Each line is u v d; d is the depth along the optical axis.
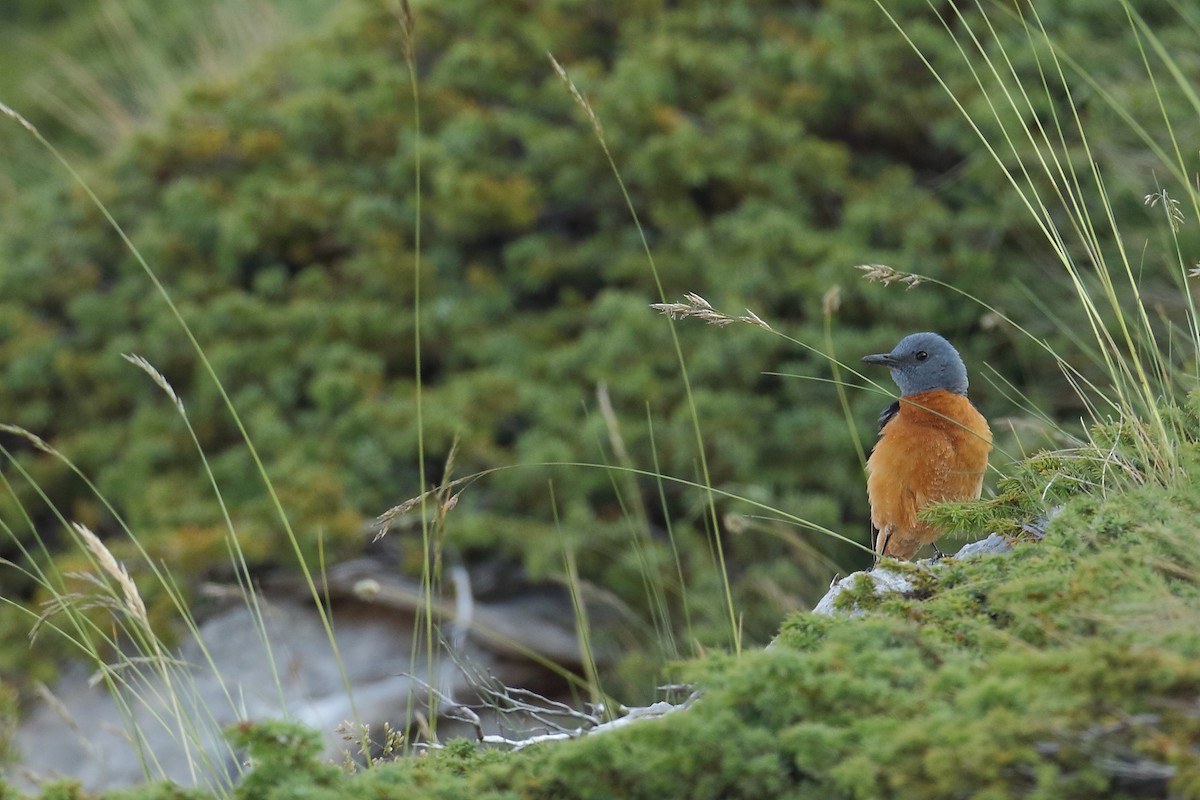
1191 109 12.56
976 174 13.61
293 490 12.95
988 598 5.41
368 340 14.30
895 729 4.35
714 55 15.02
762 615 11.24
